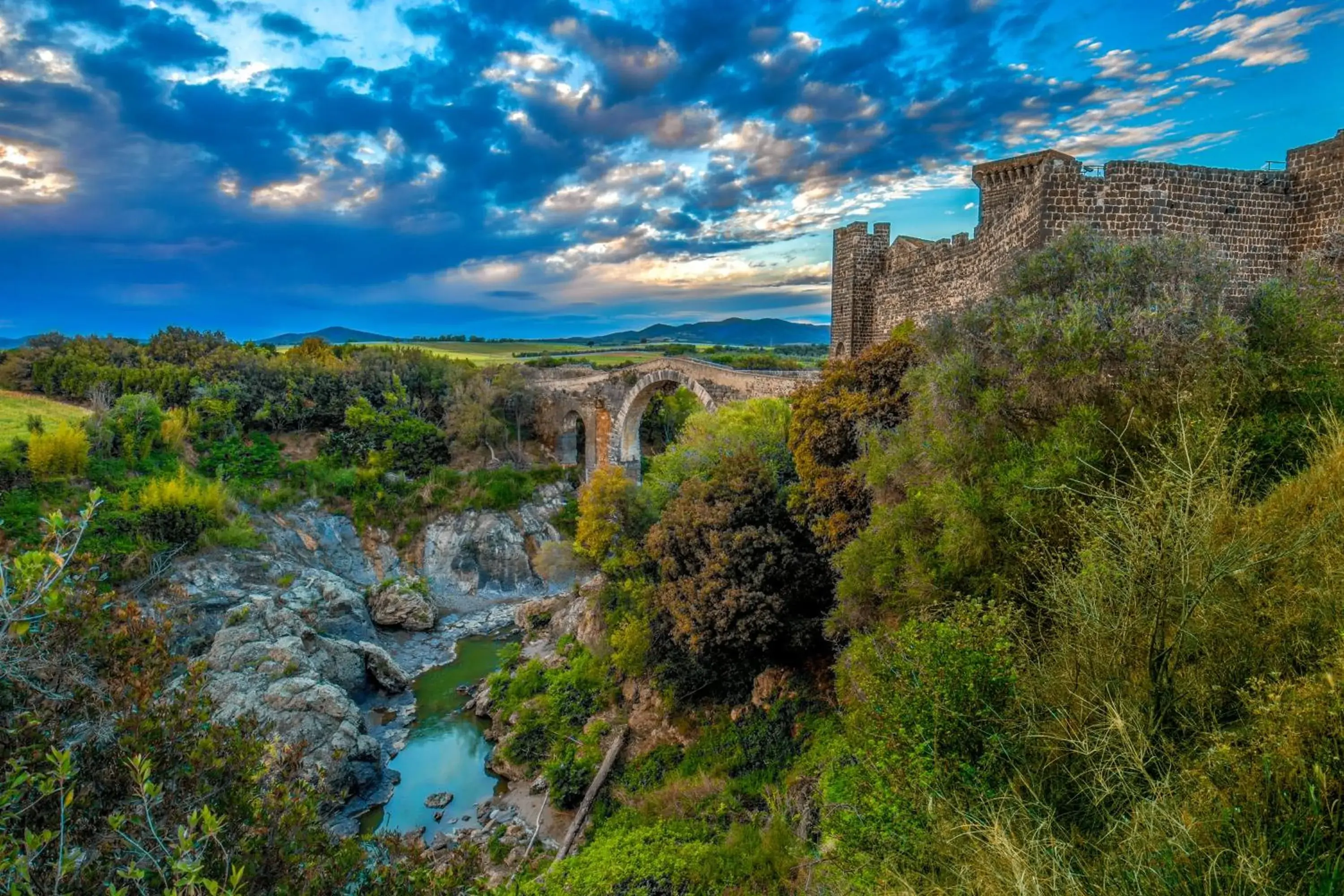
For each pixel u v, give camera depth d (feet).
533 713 91.25
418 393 213.05
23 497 115.55
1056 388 43.60
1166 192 59.11
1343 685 18.65
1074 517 33.91
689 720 80.43
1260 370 41.32
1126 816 21.75
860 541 57.16
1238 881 16.57
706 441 98.63
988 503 42.24
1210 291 46.16
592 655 97.81
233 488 148.97
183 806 21.62
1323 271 52.29
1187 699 23.72
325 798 28.37
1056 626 30.66
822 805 51.72
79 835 20.16
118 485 130.00
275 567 128.26
